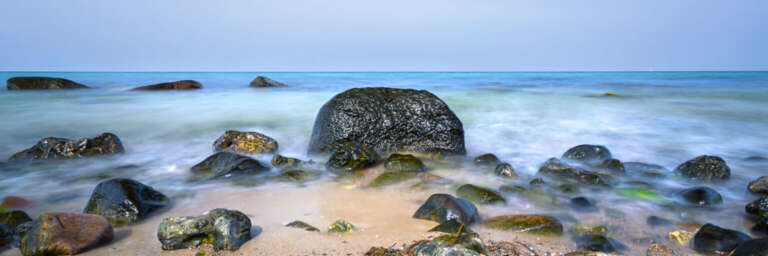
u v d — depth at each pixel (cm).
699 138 961
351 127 720
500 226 399
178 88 2161
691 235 383
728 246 344
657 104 1567
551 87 2466
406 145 725
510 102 1620
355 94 750
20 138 943
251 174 601
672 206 490
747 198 529
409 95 752
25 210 470
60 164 682
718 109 1427
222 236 341
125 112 1320
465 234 337
